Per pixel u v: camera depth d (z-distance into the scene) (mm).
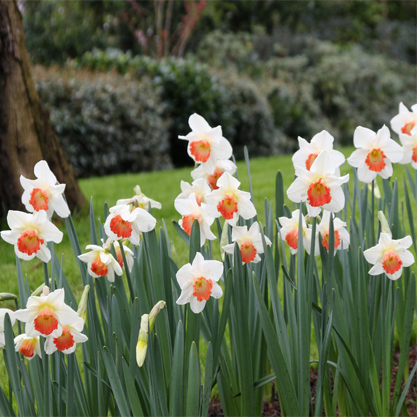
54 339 1530
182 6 18750
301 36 19625
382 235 1784
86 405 1812
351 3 21594
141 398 1809
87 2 18172
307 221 1879
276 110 14289
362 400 2059
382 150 1851
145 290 1837
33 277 3953
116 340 1644
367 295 2029
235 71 14664
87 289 1618
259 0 20875
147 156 10609
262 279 2012
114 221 1626
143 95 10609
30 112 5348
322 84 16875
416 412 2371
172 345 1797
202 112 11633
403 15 23656
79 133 9625
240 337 1833
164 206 5840
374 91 17484
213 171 1822
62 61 15750
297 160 1812
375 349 2023
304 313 1760
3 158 5348
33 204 1658
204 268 1581
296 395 1832
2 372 2693
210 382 1667
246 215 1738
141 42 17859
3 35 5152
